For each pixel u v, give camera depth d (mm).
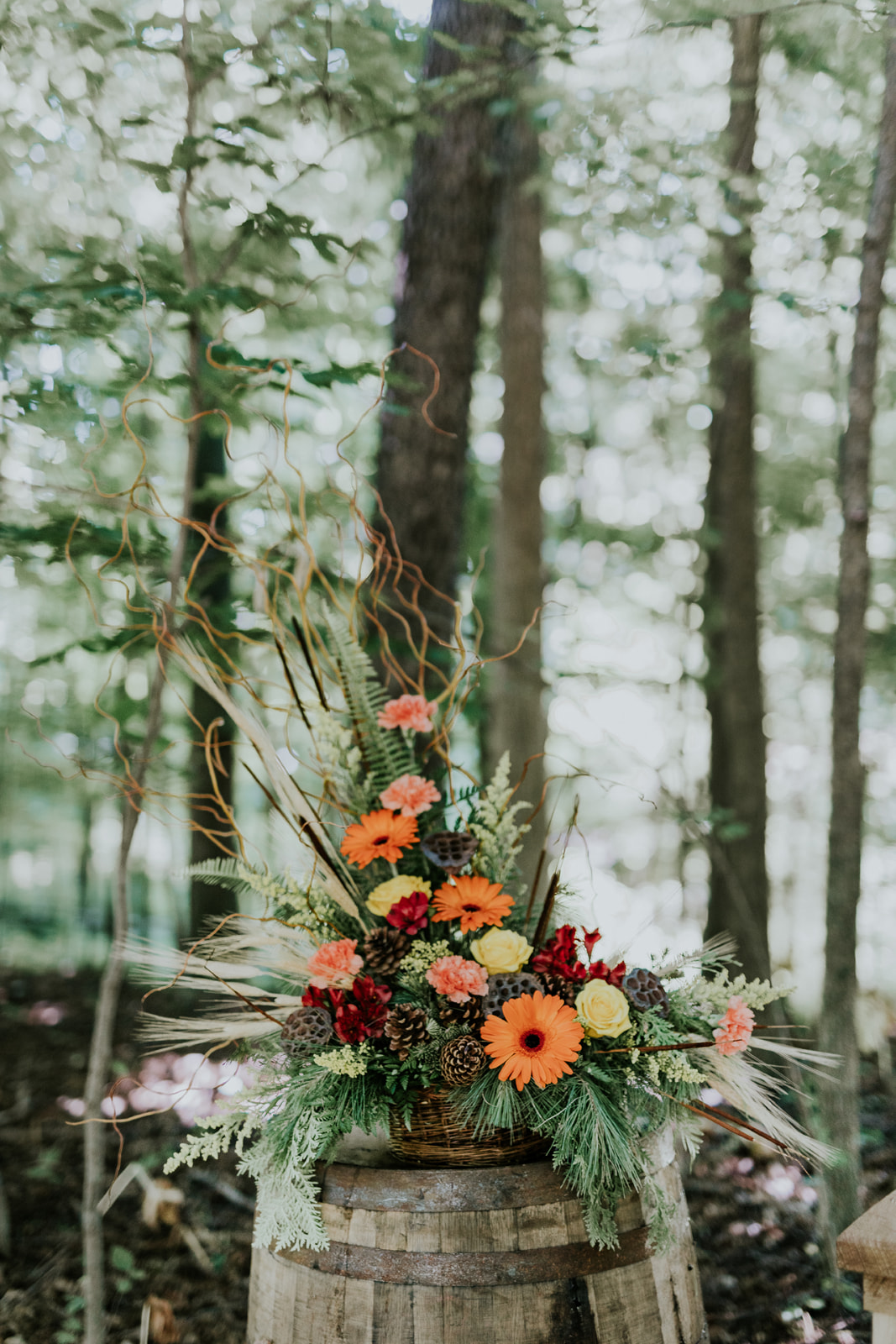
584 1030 1575
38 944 6562
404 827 1750
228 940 1795
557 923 1949
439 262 3133
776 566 6035
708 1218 2873
